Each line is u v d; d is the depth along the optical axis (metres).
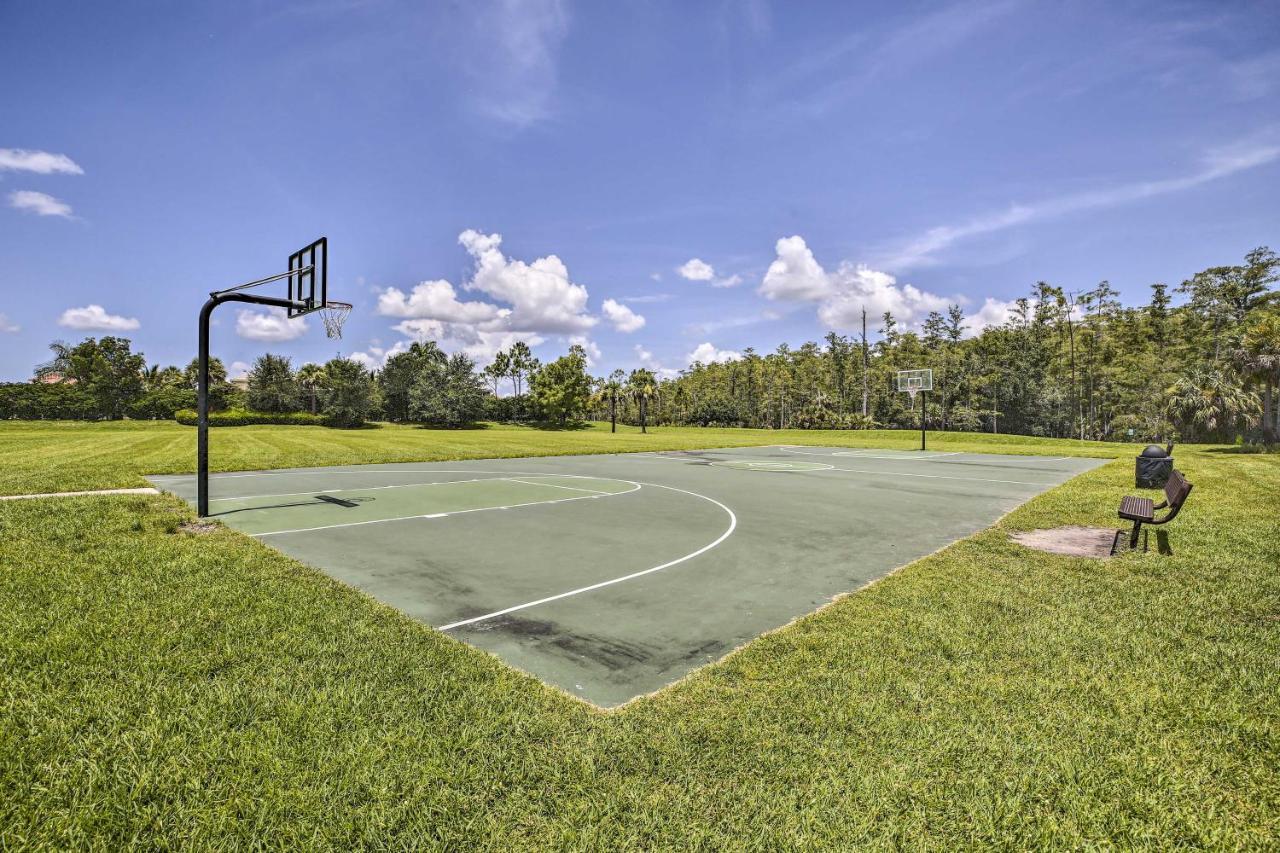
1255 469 16.62
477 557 7.50
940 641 4.47
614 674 4.13
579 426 82.88
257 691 3.53
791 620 5.26
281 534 8.73
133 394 66.94
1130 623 4.83
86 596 5.12
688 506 11.85
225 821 2.45
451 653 4.25
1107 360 65.25
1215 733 3.18
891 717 3.34
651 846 2.38
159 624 4.54
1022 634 4.61
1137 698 3.55
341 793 2.64
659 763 2.92
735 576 6.72
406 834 2.40
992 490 14.79
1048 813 2.58
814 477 17.88
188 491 13.34
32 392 62.53
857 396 83.00
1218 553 7.08
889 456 28.23
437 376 75.12
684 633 4.95
